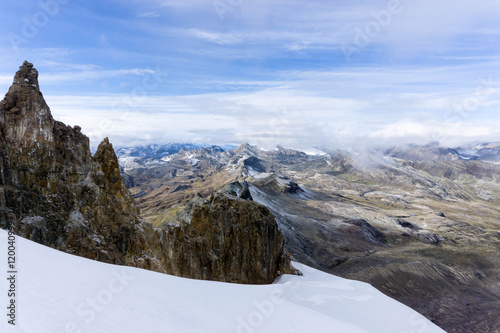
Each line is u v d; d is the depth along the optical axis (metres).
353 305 38.69
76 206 46.22
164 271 50.19
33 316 10.58
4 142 41.00
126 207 52.72
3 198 38.31
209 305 19.72
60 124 49.41
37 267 15.98
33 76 45.31
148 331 13.09
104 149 53.84
